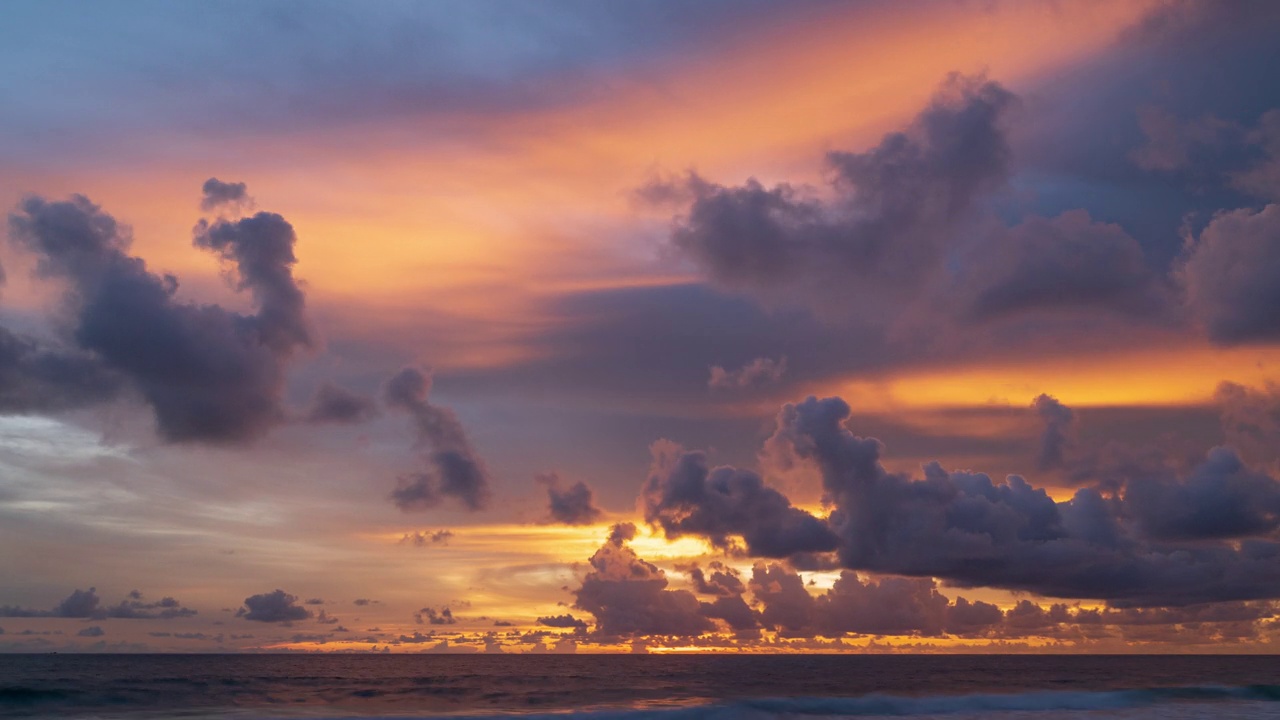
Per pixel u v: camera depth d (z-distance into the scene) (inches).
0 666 5078.7
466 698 2357.3
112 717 1861.5
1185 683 3144.7
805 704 2052.2
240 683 2945.4
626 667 5236.2
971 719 1839.3
